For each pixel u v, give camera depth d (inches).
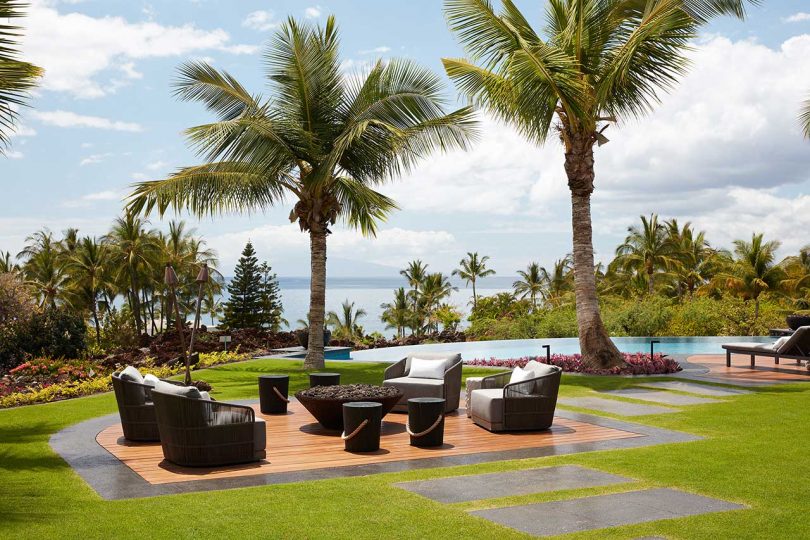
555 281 1870.1
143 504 186.9
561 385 454.9
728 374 518.3
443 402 276.8
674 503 189.3
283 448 270.4
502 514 179.3
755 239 1314.0
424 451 264.5
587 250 535.8
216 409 239.3
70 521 170.2
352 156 600.1
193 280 1715.1
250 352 751.1
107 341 1187.3
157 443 278.2
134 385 279.0
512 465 238.5
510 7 526.9
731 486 207.2
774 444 271.6
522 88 485.1
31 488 204.5
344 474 226.8
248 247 1494.8
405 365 384.8
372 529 166.2
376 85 599.5
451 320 1551.4
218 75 574.6
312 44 574.9
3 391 444.1
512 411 302.0
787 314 1103.0
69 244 1822.1
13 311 655.8
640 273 1594.5
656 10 470.6
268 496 196.4
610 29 531.2
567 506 186.9
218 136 529.0
